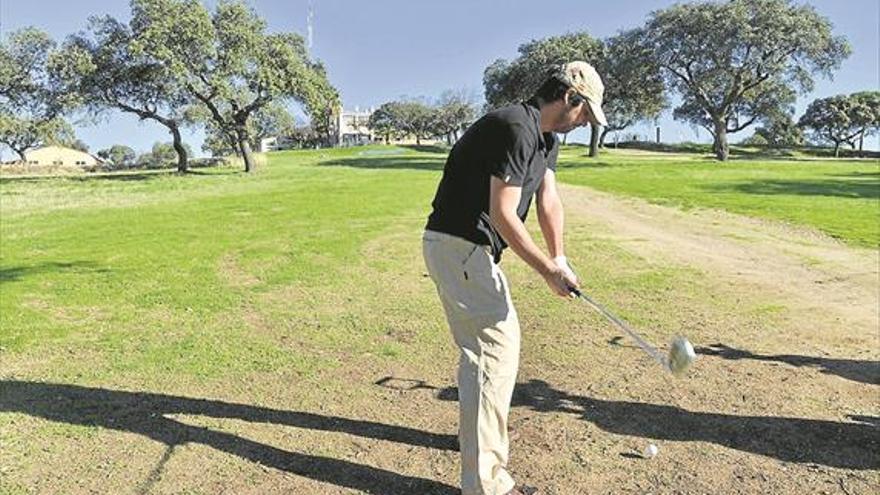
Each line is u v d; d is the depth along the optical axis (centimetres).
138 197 2208
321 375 459
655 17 4416
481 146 278
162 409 401
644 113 5350
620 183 2373
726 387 427
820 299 673
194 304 676
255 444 355
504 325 290
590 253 954
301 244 1070
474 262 288
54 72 3519
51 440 360
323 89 3894
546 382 439
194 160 5088
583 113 288
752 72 4316
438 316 617
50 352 516
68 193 2494
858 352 498
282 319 613
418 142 9925
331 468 330
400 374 460
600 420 380
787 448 344
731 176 2661
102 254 998
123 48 3534
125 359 497
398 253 980
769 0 4172
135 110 3684
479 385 288
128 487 313
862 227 1227
